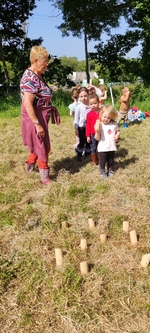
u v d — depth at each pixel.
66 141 8.21
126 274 3.27
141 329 2.68
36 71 4.98
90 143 6.30
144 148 7.32
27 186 5.28
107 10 21.64
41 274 3.29
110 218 4.32
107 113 5.42
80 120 6.43
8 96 16.97
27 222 4.27
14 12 22.02
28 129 5.15
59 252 3.46
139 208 4.58
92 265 3.43
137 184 5.34
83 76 53.50
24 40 22.86
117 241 3.87
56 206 4.62
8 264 3.47
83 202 4.75
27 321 2.79
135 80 21.34
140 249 3.71
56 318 2.82
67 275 3.23
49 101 5.14
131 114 11.36
